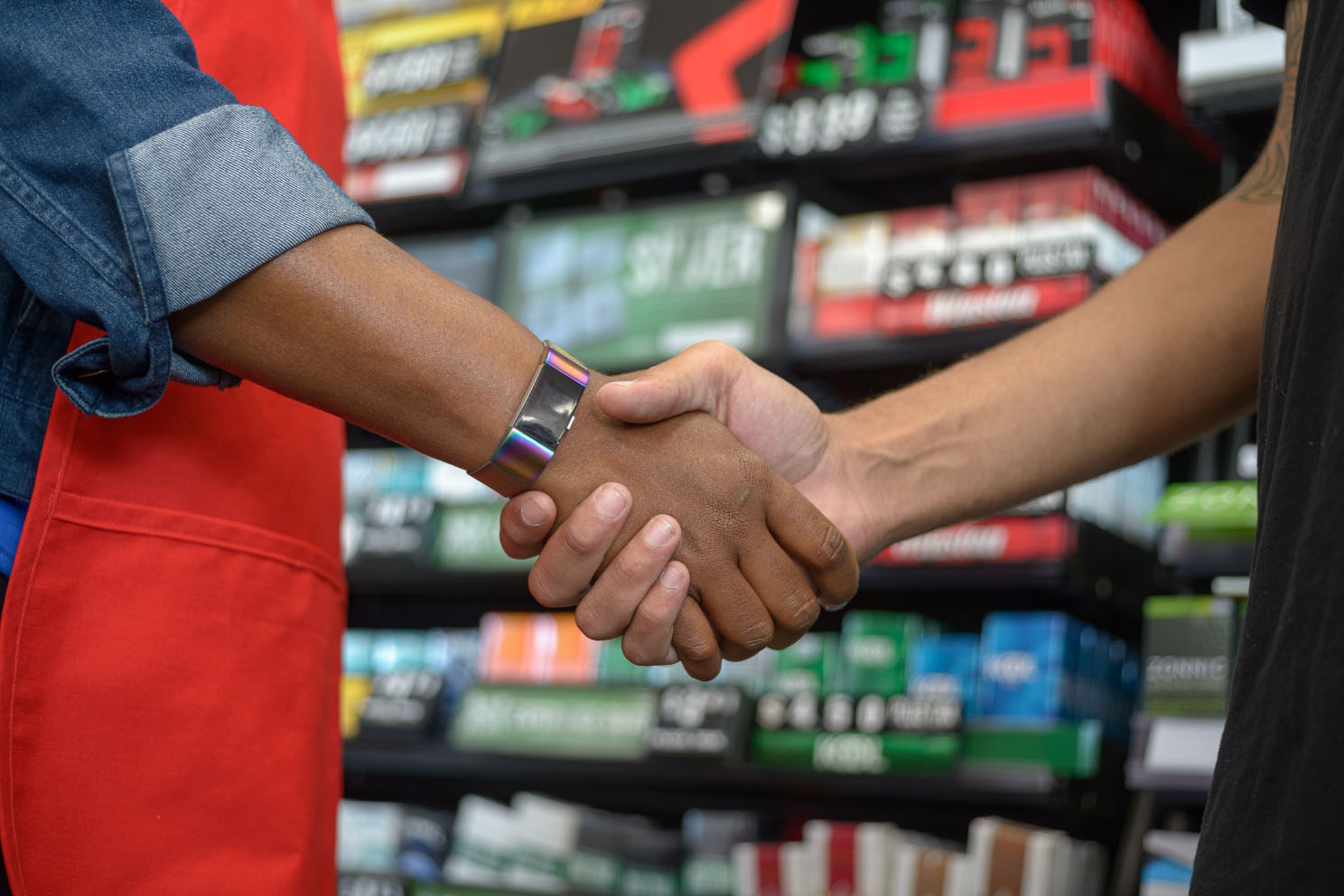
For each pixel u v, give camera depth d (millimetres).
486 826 2932
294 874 1017
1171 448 1226
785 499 1144
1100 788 2514
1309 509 672
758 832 2818
